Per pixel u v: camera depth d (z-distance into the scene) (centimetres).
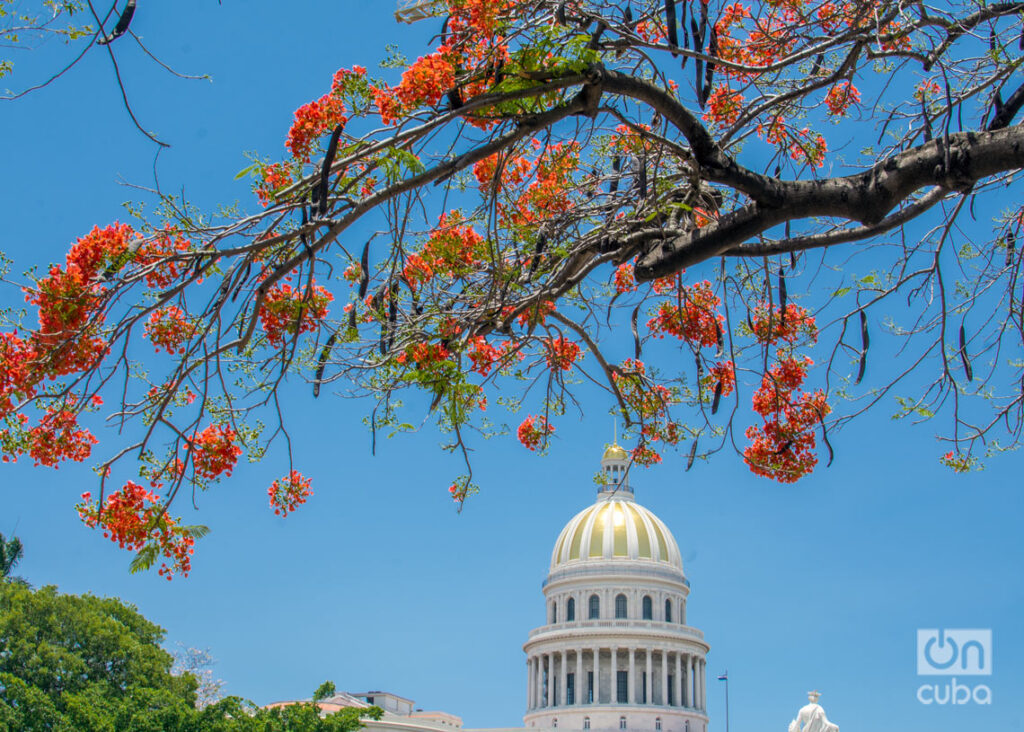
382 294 1272
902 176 896
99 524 1237
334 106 1113
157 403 1143
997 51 1130
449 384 1182
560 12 1038
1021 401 1348
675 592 15412
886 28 1200
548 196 1376
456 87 1045
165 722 6944
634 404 1502
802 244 1044
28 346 1122
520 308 1234
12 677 6625
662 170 1388
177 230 1073
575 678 14925
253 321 1007
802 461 1451
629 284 1647
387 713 12450
